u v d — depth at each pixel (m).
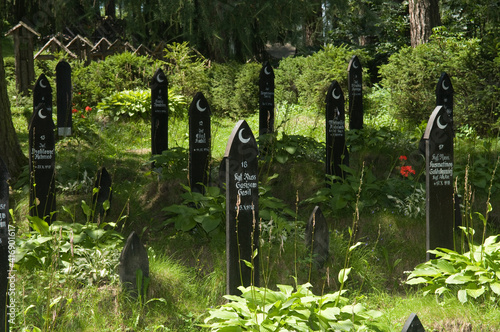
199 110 6.36
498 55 10.41
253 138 4.35
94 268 4.46
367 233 5.96
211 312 3.73
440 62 11.04
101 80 13.66
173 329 4.11
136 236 4.29
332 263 5.13
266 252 5.17
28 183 6.75
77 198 6.49
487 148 8.59
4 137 7.16
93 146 8.87
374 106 13.61
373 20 7.34
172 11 5.79
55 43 17.05
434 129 4.86
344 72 13.77
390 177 7.54
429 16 14.37
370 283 4.96
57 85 9.20
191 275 4.88
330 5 6.60
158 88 7.73
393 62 12.04
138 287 4.23
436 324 4.09
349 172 6.67
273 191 7.23
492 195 6.92
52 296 4.14
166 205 6.68
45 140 5.50
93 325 3.92
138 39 18.39
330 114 6.87
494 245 4.78
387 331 3.80
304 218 6.47
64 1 6.14
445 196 4.97
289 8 6.12
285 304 3.72
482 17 13.12
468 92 10.59
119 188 6.95
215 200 5.81
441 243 4.97
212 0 5.91
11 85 15.27
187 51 15.12
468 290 4.26
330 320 3.72
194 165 6.38
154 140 7.76
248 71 14.78
